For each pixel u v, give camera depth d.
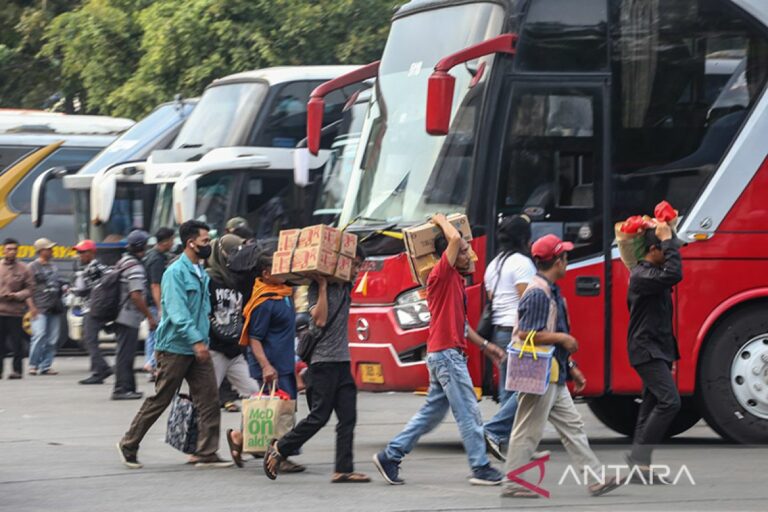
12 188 73.38
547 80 31.69
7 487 27.17
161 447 33.69
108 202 59.84
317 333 27.16
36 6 96.12
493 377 30.97
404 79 34.28
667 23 32.03
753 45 32.12
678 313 31.44
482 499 25.30
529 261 29.19
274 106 54.47
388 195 33.34
